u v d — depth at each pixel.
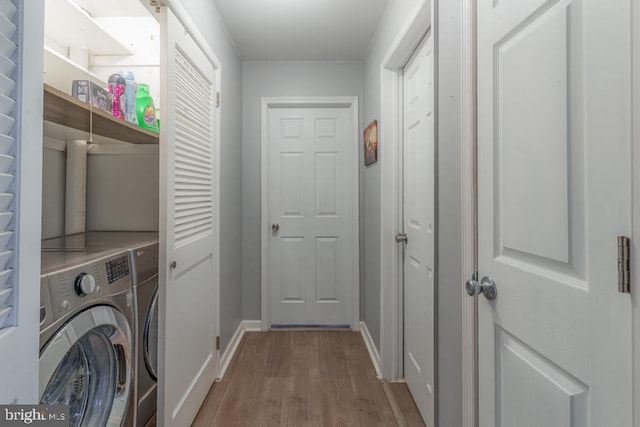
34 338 0.58
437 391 1.24
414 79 1.80
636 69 0.52
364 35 2.38
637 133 0.52
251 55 2.70
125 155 1.97
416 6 1.42
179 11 1.41
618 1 0.55
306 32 2.34
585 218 0.62
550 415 0.70
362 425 1.63
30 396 0.57
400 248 2.03
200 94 1.74
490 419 0.92
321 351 2.46
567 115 0.66
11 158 0.52
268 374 2.11
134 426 1.22
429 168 1.57
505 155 0.86
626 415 0.54
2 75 0.50
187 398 1.55
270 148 2.89
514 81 0.82
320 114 2.89
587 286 0.62
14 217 0.53
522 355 0.80
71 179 1.83
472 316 0.99
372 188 2.41
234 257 2.54
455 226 1.10
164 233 1.33
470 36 0.99
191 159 1.61
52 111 1.16
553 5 0.69
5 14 0.50
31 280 0.57
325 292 2.94
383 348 2.07
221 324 2.16
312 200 2.91
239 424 1.63
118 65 1.86
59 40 1.69
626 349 0.54
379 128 2.17
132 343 1.21
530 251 0.77
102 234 1.80
